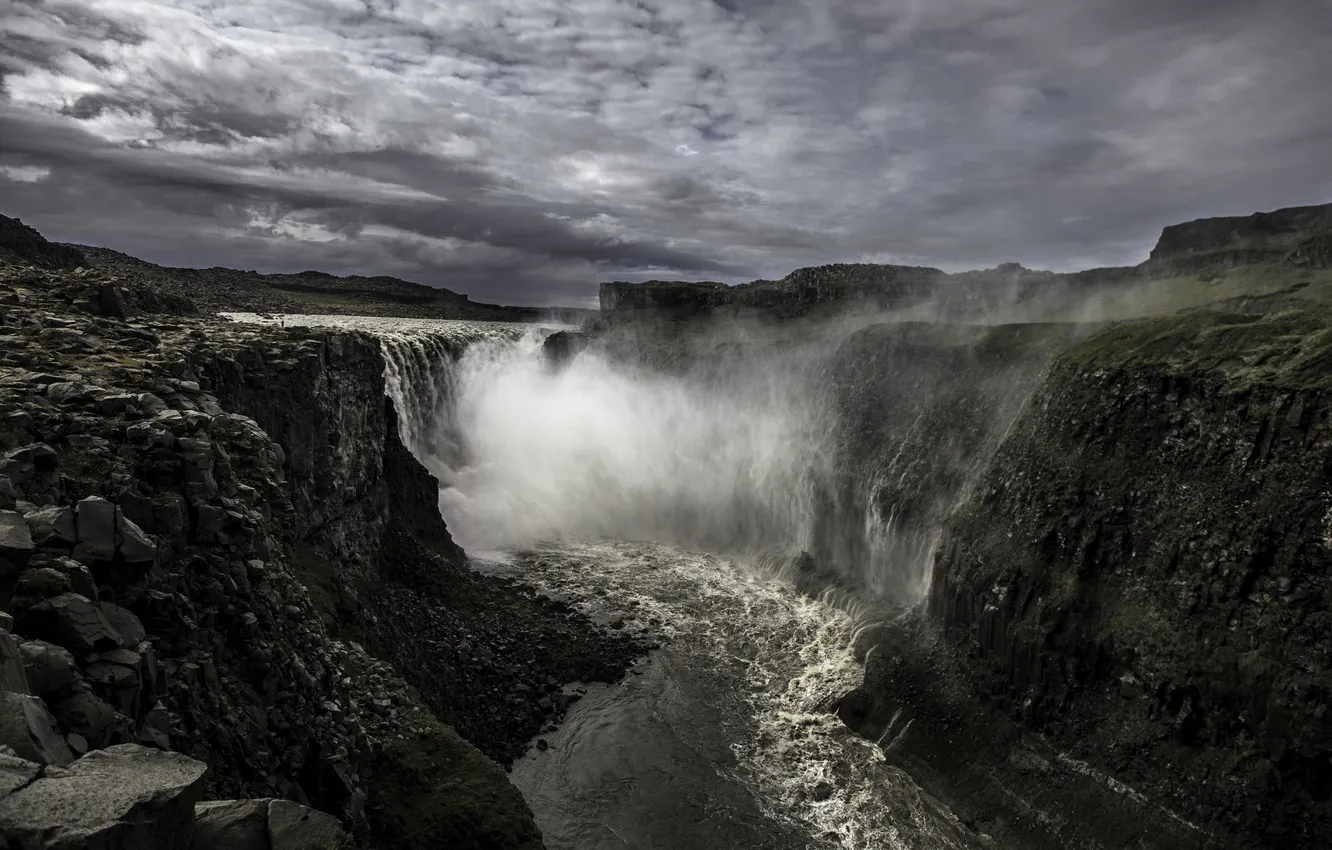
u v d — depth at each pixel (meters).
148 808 8.29
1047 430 35.44
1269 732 23.77
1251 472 27.08
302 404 30.56
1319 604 24.05
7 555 11.29
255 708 14.93
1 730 8.59
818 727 34.03
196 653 13.93
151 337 26.27
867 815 28.64
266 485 20.27
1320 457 25.30
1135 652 27.78
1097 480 31.86
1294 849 22.73
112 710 10.77
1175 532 28.48
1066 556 31.45
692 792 29.36
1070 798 27.12
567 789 28.94
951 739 31.41
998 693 31.59
